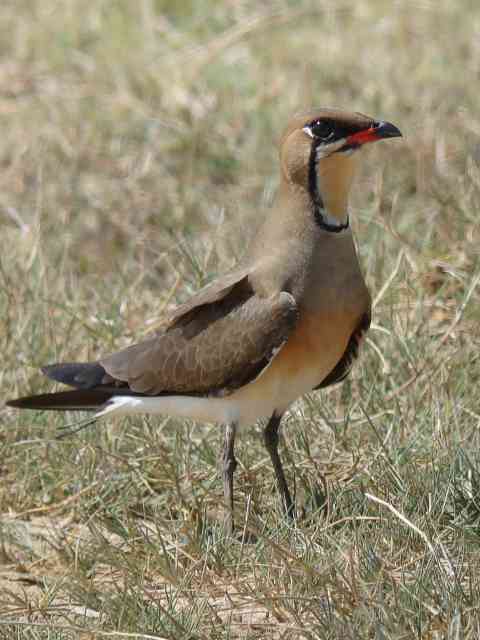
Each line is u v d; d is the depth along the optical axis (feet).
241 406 35.94
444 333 43.86
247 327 34.99
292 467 37.58
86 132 59.88
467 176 50.78
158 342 36.73
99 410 37.70
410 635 28.48
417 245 48.60
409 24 65.67
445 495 34.27
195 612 30.94
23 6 71.56
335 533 34.04
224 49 65.16
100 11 70.08
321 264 34.68
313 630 29.32
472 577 30.48
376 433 37.11
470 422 39.14
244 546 34.40
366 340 42.11
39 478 39.47
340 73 61.77
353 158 34.83
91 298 48.75
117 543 36.45
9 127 61.41
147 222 55.21
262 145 57.67
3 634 30.89
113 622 30.83
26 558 36.01
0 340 43.86
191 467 38.93
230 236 51.06
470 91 58.49
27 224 53.78
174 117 60.03
